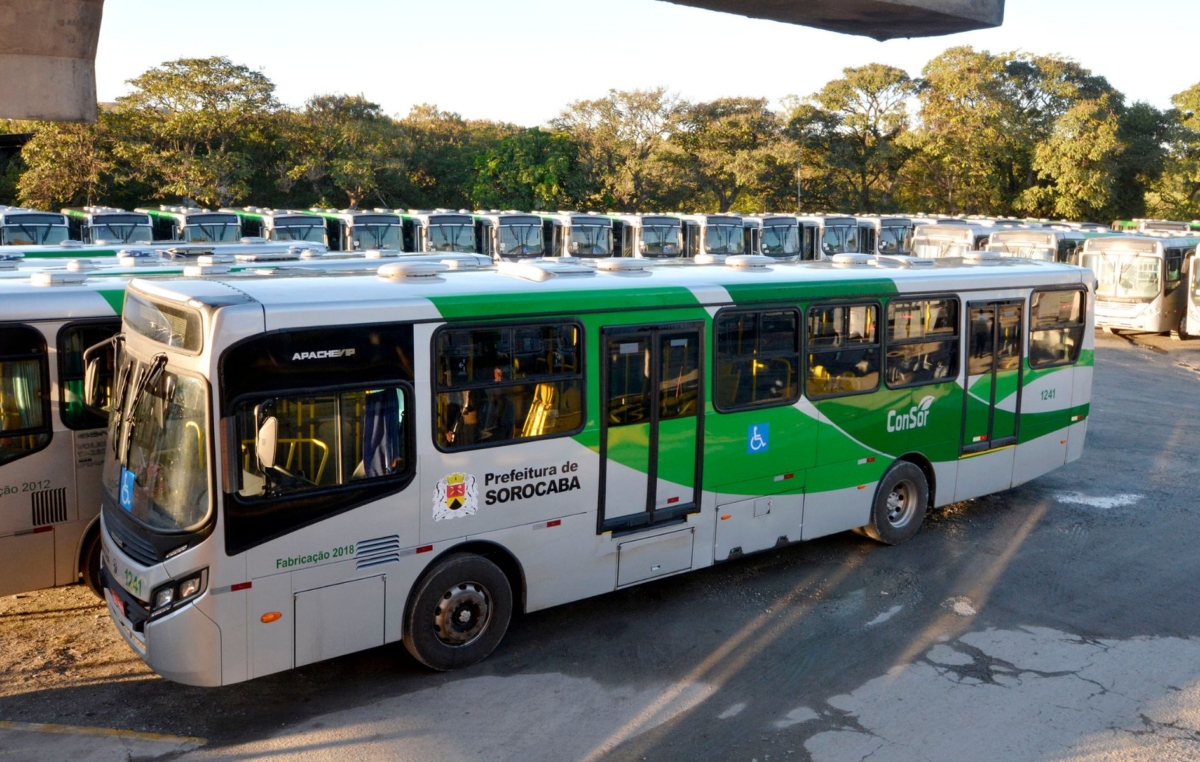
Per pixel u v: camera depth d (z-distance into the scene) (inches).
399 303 261.1
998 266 442.6
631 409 309.3
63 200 1779.0
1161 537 421.1
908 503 405.1
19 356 296.4
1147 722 263.9
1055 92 2298.2
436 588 276.4
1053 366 451.8
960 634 319.3
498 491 283.3
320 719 259.6
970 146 2271.2
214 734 251.6
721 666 294.2
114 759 238.4
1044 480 513.0
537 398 288.7
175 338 247.0
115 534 262.2
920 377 398.0
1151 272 1056.2
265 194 2050.9
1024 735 256.2
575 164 2129.7
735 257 380.2
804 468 361.1
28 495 300.4
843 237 1322.6
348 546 257.6
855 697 275.9
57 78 375.9
